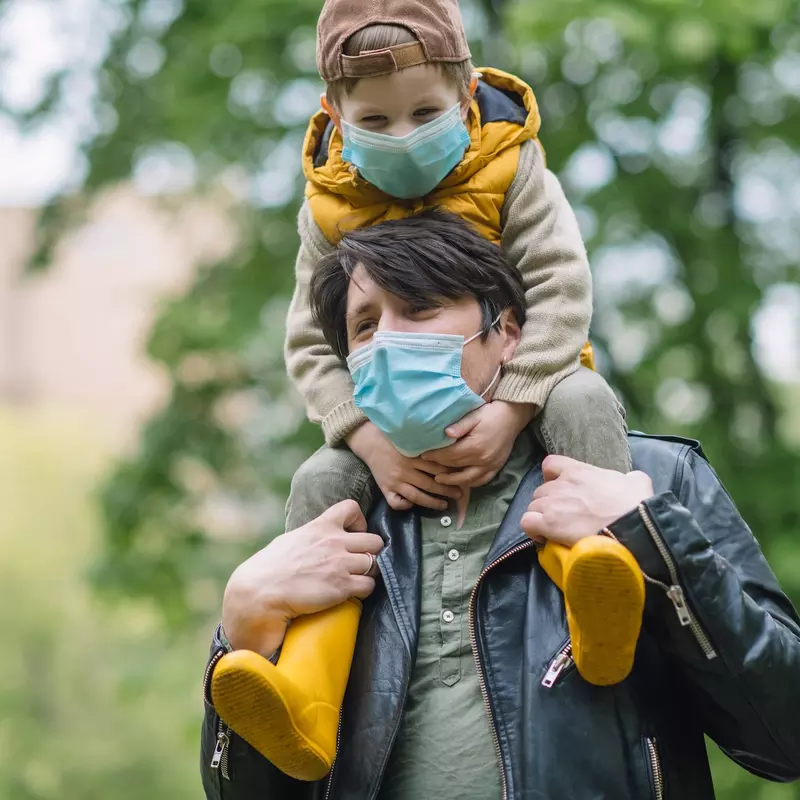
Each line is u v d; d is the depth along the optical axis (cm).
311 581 359
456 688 354
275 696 329
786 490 1072
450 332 370
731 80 1100
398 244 370
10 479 3134
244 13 1109
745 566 360
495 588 357
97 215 1383
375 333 372
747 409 1146
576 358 382
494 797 341
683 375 1140
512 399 373
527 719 336
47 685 2895
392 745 348
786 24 1026
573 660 340
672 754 345
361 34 378
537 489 350
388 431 369
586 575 315
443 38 381
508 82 412
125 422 3347
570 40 959
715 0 950
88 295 3803
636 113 1102
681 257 1130
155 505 1280
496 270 379
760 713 337
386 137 380
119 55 1273
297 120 1146
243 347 1149
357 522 375
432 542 373
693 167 1165
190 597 1272
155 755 2658
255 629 357
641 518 331
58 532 3089
